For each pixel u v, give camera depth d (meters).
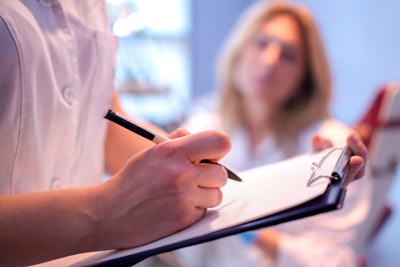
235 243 0.94
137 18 1.53
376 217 1.15
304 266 0.90
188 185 0.32
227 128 1.32
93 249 0.31
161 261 0.81
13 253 0.29
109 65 0.48
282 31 1.23
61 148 0.42
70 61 0.42
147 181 0.32
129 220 0.31
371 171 1.12
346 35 2.90
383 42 2.57
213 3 3.53
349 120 2.93
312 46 1.23
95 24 0.47
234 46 1.33
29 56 0.36
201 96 3.59
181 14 3.44
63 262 0.33
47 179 0.41
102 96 0.48
